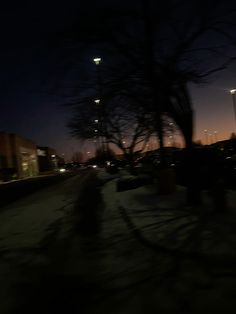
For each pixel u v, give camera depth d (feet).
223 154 103.76
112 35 43.21
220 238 31.27
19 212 73.97
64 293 24.52
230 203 46.83
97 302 22.43
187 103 48.21
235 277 23.79
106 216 53.62
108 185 112.27
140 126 99.76
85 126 109.40
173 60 43.37
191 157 48.78
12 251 38.58
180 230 36.19
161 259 29.71
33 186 166.50
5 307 23.02
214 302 20.42
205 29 41.50
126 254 32.32
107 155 207.92
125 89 45.93
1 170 269.03
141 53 44.16
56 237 43.78
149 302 21.43
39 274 29.32
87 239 40.04
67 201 85.66
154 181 95.66
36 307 22.62
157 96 46.80
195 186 48.57
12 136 315.58
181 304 20.66
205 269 25.95
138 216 46.34
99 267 29.50
